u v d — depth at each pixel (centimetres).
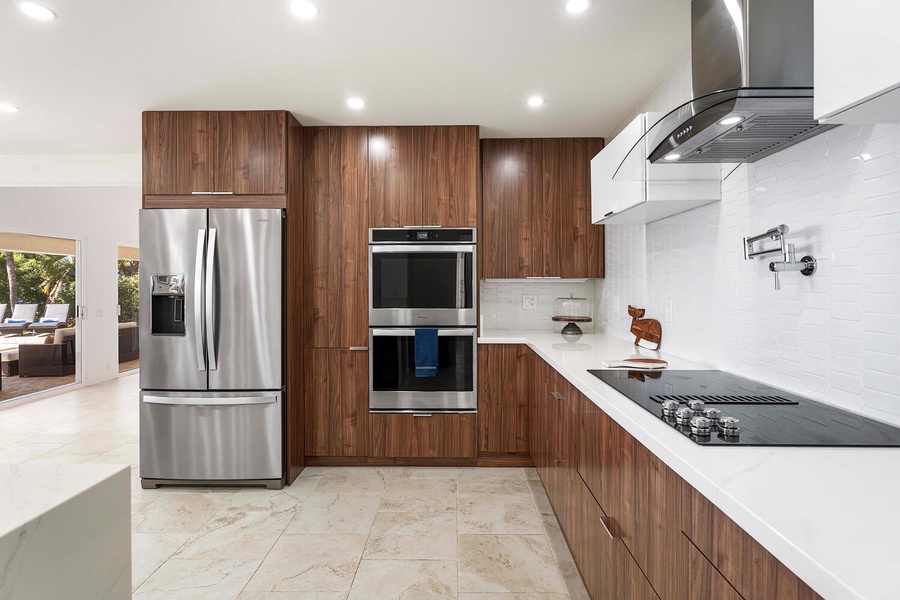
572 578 208
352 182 336
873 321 132
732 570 85
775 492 84
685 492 103
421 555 226
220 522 259
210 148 305
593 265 358
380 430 337
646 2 192
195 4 192
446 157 336
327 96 285
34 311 571
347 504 281
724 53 150
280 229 297
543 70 252
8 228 534
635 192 216
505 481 315
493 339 338
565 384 222
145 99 288
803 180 159
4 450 383
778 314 173
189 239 296
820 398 153
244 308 298
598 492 170
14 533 71
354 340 336
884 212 129
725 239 205
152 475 303
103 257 670
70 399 563
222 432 300
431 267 336
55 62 241
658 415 135
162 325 303
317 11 198
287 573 212
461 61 242
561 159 357
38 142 371
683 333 242
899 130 124
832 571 60
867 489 86
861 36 88
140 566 218
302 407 335
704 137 154
